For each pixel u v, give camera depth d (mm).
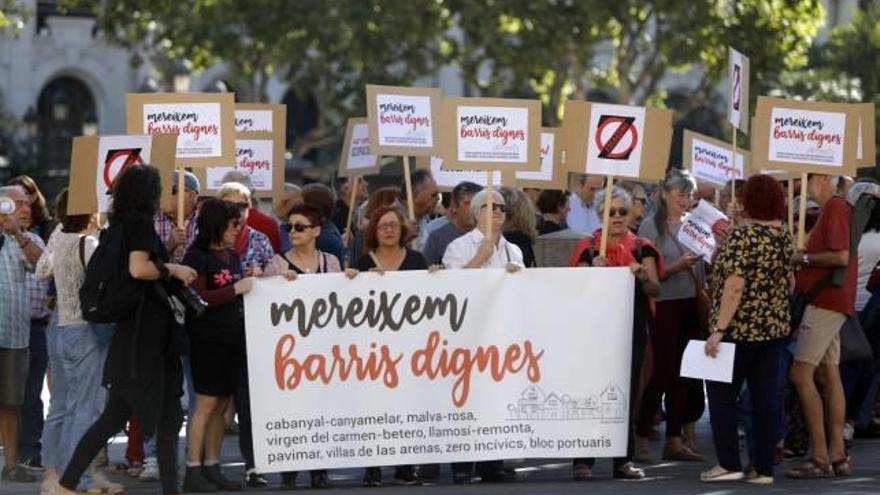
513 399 16328
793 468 17531
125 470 18438
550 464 18656
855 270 17203
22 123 65688
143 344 14938
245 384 16547
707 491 15977
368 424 16141
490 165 17219
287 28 58094
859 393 19656
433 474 17453
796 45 53781
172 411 15289
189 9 58000
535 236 18250
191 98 18109
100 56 81625
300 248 16766
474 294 16234
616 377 16406
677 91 79062
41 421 18625
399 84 59375
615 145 17109
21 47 80312
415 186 21188
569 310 16359
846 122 18219
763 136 18328
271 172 21719
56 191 62000
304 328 16031
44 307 18344
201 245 16234
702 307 18359
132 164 15172
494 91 59188
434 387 16219
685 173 18516
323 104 62375
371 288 16109
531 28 57000
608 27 58406
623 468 16906
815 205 20000
